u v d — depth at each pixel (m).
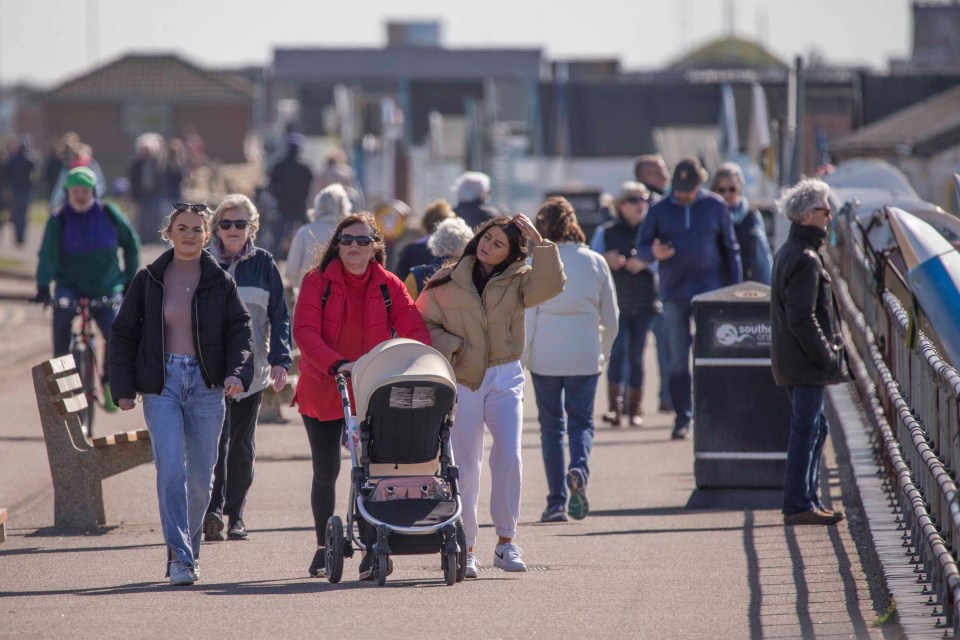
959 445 26.19
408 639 25.42
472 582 31.30
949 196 57.03
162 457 30.97
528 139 147.75
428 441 30.41
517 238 32.66
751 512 41.16
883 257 41.47
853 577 31.38
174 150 141.00
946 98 124.19
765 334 42.66
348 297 31.61
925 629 24.78
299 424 58.91
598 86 149.25
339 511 41.78
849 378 38.28
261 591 30.30
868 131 119.06
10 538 38.50
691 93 147.00
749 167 129.25
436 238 38.97
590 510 42.22
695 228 51.50
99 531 39.47
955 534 26.12
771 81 143.88
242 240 36.97
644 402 65.19
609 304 40.25
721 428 42.66
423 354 30.02
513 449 32.62
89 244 51.28
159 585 31.47
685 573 32.28
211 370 31.27
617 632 26.03
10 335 88.06
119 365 30.98
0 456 50.84
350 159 162.25
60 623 27.12
